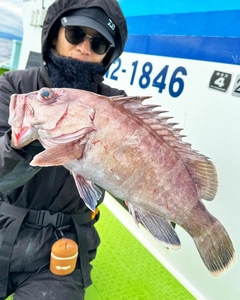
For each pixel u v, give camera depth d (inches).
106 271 73.1
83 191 38.5
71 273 55.4
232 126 62.1
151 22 84.7
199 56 69.5
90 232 60.1
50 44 54.7
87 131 37.2
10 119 37.6
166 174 39.4
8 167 39.9
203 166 40.9
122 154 37.9
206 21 67.3
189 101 71.9
